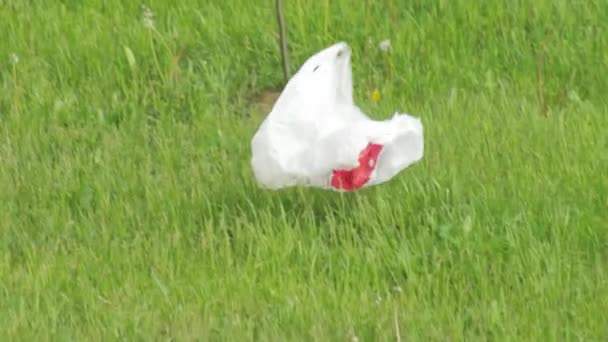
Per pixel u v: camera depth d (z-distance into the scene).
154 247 21.39
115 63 28.17
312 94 21.59
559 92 26.67
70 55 28.28
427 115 25.69
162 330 19.36
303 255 21.08
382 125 21.31
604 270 20.61
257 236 21.59
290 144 21.30
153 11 29.91
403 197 22.47
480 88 26.95
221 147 25.02
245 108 27.27
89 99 27.03
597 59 27.50
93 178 23.83
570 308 19.66
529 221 21.59
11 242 22.12
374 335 18.91
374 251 21.05
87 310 19.91
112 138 25.41
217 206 22.73
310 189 22.70
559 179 22.70
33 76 27.70
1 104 27.02
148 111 26.91
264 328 19.14
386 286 20.39
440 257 20.94
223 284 20.38
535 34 28.33
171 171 24.03
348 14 29.20
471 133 24.59
